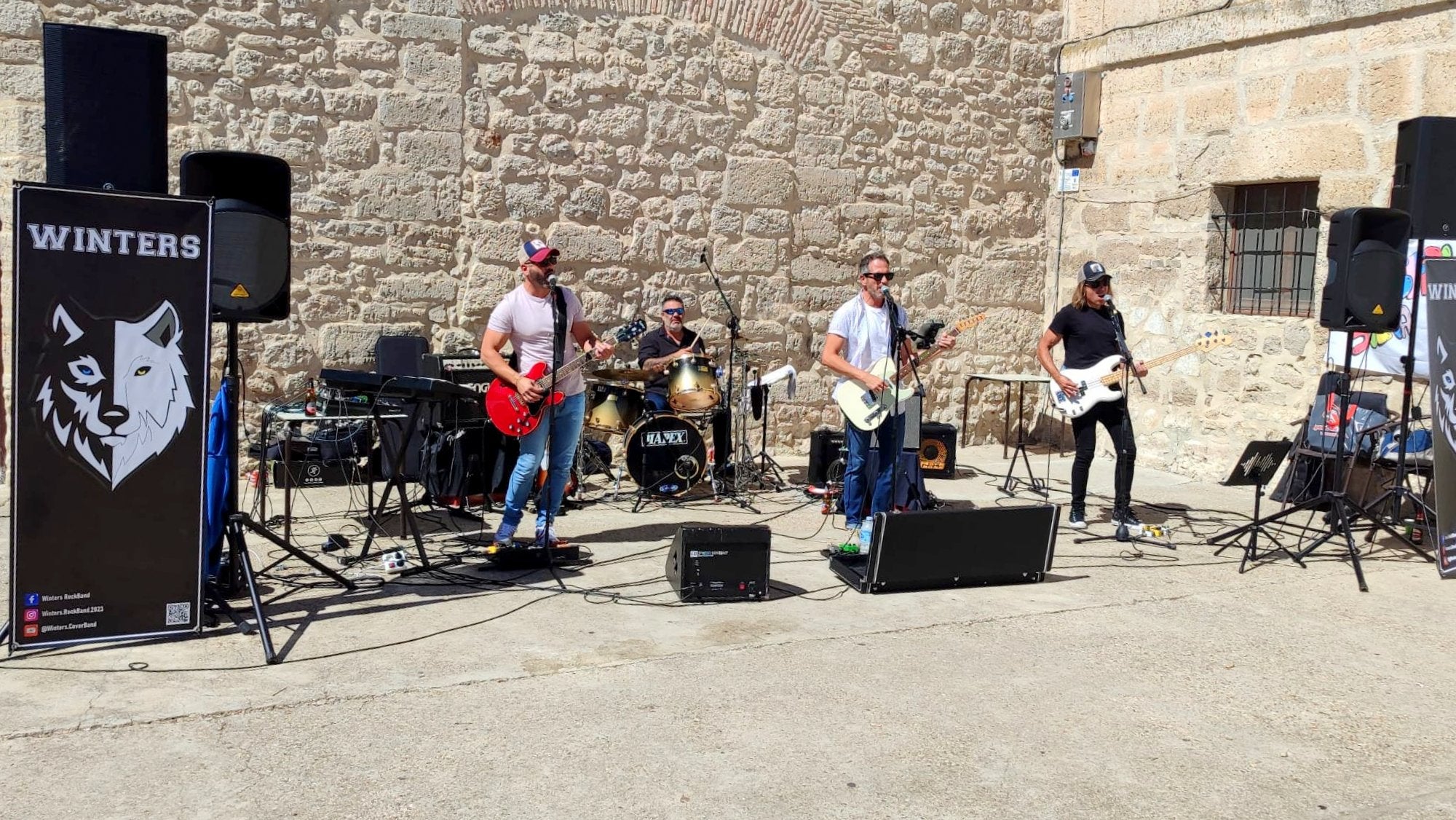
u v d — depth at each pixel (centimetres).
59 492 404
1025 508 532
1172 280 859
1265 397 790
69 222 397
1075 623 482
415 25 741
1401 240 573
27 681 387
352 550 577
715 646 442
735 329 756
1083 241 935
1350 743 366
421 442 682
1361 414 686
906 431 598
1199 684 414
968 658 435
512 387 546
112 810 301
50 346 397
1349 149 732
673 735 357
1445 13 677
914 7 889
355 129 731
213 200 418
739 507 714
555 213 789
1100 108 914
